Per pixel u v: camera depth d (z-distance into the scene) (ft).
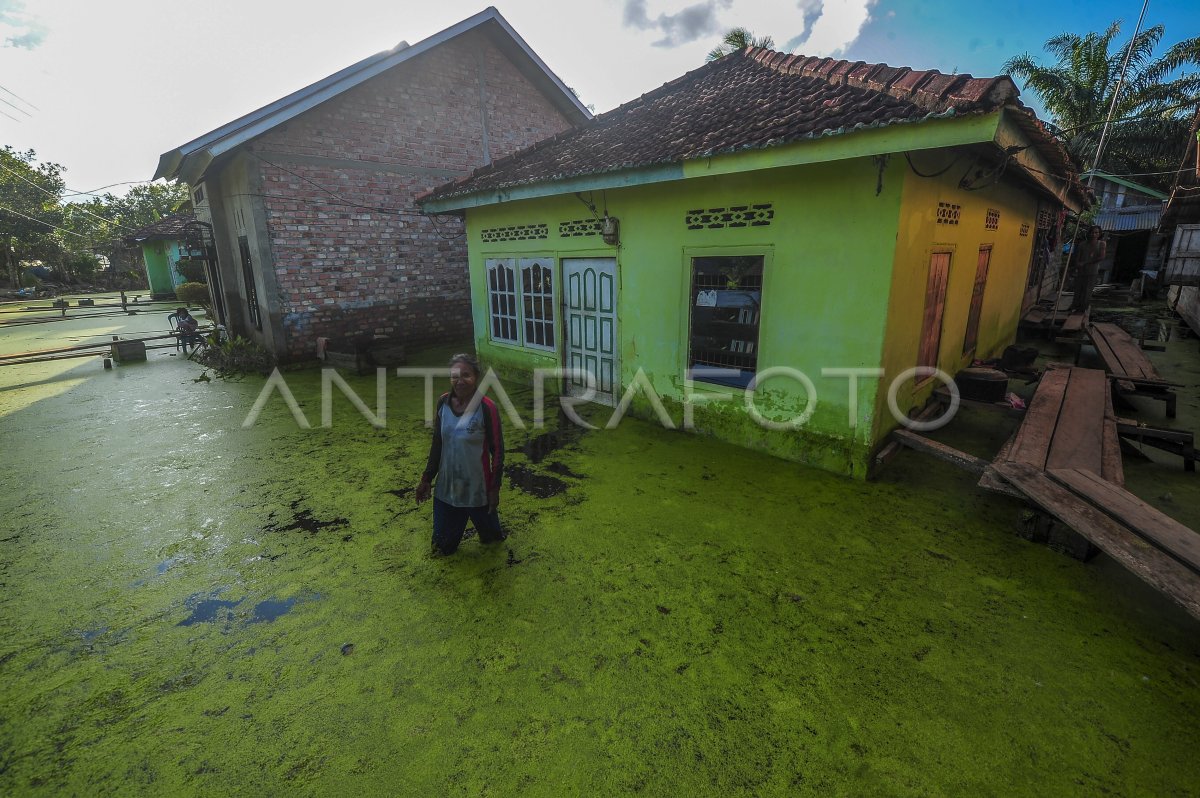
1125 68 48.06
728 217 18.25
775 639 10.05
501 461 12.66
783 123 15.49
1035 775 7.41
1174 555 9.71
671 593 11.50
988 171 19.76
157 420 24.57
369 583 12.14
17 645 10.43
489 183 24.90
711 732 8.15
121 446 21.22
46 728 8.55
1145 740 7.91
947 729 8.12
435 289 40.57
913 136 12.50
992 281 26.53
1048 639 9.92
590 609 11.03
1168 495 15.20
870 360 15.83
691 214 19.27
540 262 26.17
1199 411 22.06
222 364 34.88
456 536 12.91
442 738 8.16
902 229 14.85
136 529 14.80
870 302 15.49
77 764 7.92
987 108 11.50
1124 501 11.47
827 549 13.01
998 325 29.78
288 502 16.25
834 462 17.30
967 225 20.77
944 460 16.92
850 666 9.37
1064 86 68.80
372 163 36.14
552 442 20.65
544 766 7.67
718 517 14.66
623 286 22.40
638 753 7.83
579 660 9.66
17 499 16.74
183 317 41.55
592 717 8.46
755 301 18.33
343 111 34.55
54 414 25.73
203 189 41.78
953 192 18.49
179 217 78.79
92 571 12.89
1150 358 31.60
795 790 7.27
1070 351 34.17
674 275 20.38
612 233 21.74
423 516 15.21
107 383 32.19
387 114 36.29
